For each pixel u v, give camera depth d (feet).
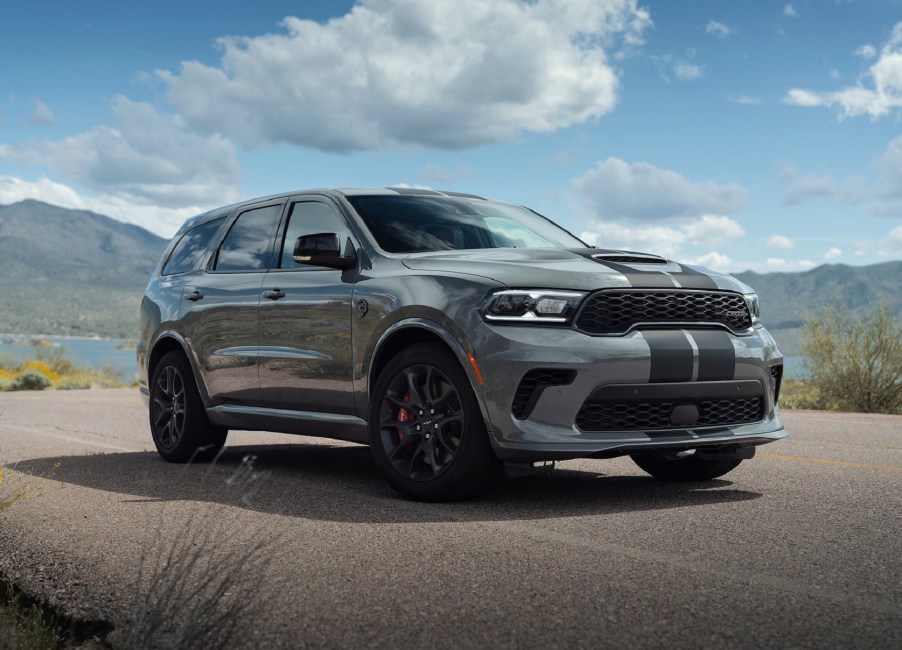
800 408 50.11
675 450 15.74
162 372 23.32
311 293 18.75
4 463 22.39
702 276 16.35
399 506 15.66
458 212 19.98
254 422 20.62
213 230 23.43
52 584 10.88
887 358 48.32
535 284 15.10
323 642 8.59
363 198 19.60
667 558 11.72
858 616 9.21
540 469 15.33
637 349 15.01
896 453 23.39
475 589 10.28
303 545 12.54
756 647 8.30
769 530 13.50
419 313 16.08
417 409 16.25
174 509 15.42
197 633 8.41
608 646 8.39
